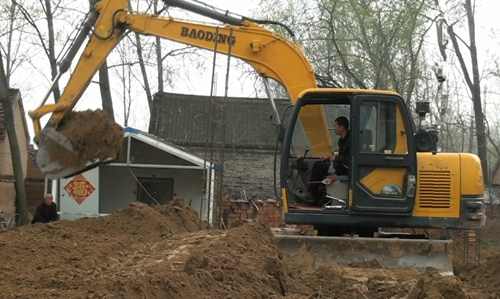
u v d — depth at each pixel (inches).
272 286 302.7
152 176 890.1
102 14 443.2
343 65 879.1
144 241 357.7
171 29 452.8
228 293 264.8
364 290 324.2
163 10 867.4
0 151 1176.2
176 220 440.5
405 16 876.0
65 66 432.8
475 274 397.1
